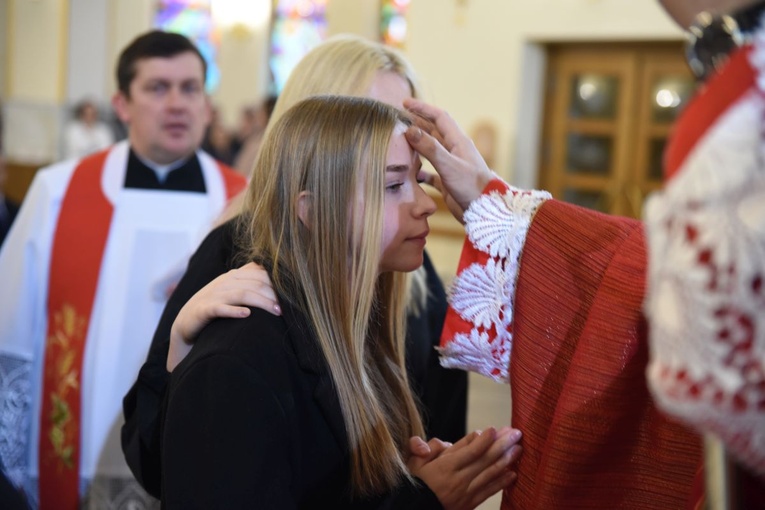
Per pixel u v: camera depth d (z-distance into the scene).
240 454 1.05
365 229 1.18
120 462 2.15
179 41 2.25
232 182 2.39
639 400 1.10
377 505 1.19
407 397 1.37
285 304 1.17
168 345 1.37
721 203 0.63
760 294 0.62
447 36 7.68
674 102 7.07
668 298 0.66
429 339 1.65
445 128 1.33
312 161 1.19
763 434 0.64
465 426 1.68
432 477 1.22
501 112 7.51
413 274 1.62
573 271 1.18
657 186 7.20
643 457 1.11
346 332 1.19
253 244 1.26
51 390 2.18
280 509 1.06
